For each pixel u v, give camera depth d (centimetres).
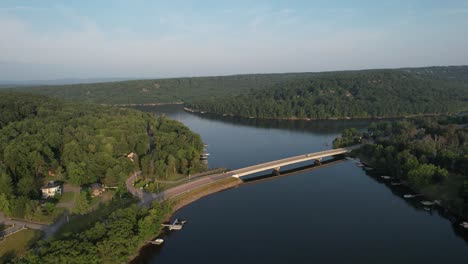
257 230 19550
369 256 16912
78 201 19338
